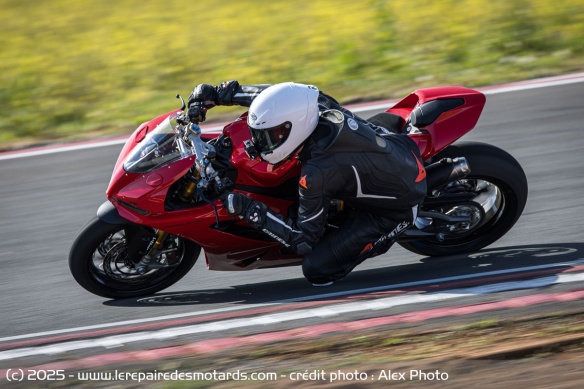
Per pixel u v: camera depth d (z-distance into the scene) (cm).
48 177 3017
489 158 2106
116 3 6825
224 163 1975
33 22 6250
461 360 1570
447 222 2144
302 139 1831
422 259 2259
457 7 5281
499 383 1444
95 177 2980
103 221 1989
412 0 5600
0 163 3192
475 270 2136
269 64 4431
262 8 6081
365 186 1888
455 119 2077
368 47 4547
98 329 1977
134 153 1978
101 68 4697
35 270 2348
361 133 1861
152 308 2078
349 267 2039
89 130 3562
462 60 4134
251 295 2122
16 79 4569
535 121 3138
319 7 5853
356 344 1733
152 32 5562
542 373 1474
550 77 3619
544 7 5034
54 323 2038
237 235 2009
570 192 2562
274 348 1752
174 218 1947
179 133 1969
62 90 4303
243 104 2045
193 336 1883
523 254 2205
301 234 1891
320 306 1997
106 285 2117
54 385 1656
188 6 6438
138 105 3906
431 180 2027
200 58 4719
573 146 2892
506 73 3778
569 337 1628
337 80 3988
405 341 1727
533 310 1844
